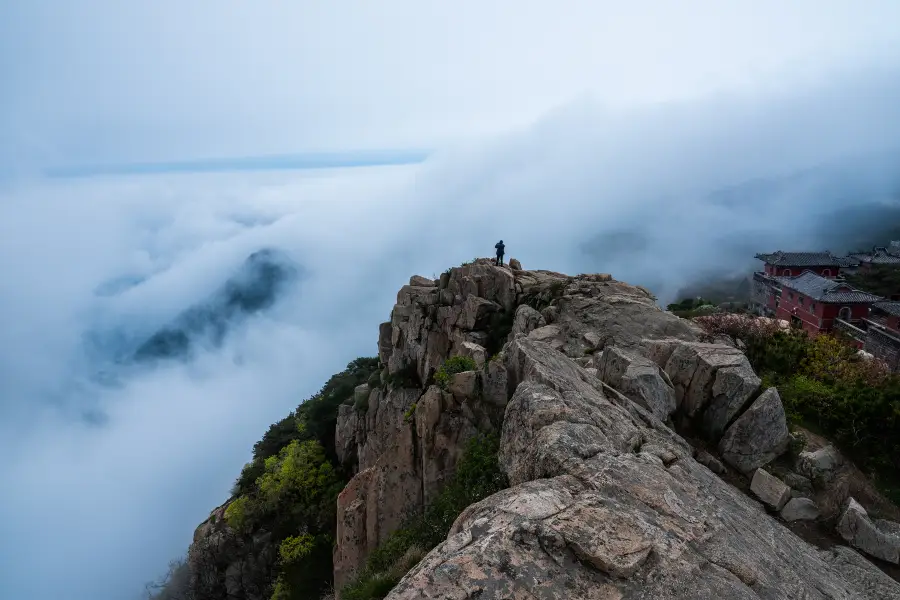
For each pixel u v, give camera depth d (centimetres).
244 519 3553
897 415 1345
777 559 764
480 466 1179
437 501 1303
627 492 762
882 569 1055
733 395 1371
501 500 732
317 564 2948
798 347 1803
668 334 2173
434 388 1529
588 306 2533
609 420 1048
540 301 2942
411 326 3375
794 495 1216
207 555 3691
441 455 1438
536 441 929
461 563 592
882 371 1675
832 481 1253
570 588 575
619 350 1551
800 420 1494
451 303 3300
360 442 3562
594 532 639
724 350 1505
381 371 3772
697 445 1386
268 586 3198
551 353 1425
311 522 3294
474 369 1639
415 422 1536
